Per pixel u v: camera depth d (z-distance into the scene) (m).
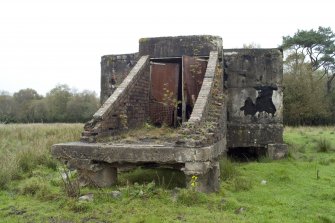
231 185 7.55
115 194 6.47
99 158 7.00
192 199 6.20
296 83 34.91
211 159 6.74
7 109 48.22
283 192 7.19
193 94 10.20
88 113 45.00
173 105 10.60
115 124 8.62
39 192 6.82
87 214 5.69
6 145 13.47
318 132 22.41
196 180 6.64
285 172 9.03
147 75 10.66
